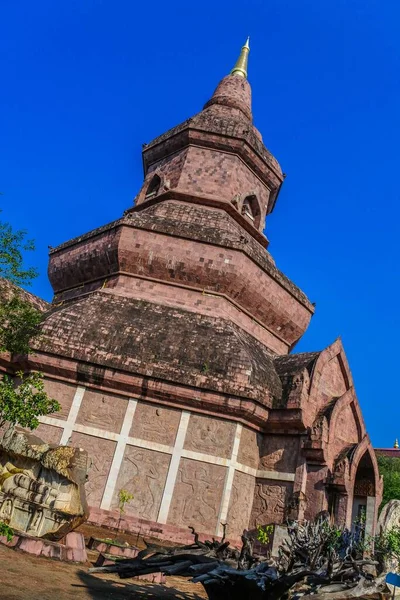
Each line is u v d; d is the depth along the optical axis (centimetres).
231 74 4397
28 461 1391
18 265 1808
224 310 2880
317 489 2309
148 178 3825
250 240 3309
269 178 3803
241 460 2338
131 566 913
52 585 943
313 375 2575
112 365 2328
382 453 6738
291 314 3228
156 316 2666
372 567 1938
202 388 2320
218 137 3609
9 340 2039
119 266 2956
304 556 1083
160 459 2261
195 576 879
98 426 2294
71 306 2605
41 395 1617
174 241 2938
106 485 2186
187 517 2161
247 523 2308
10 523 1295
